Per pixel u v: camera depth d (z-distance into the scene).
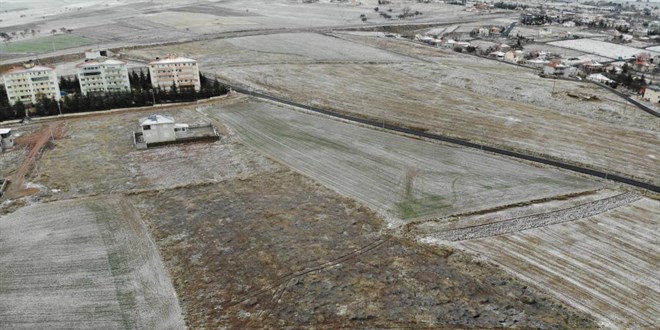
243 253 50.78
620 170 70.94
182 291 45.16
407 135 87.56
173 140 84.94
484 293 43.81
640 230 54.28
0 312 42.97
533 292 43.94
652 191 64.00
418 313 41.22
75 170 74.19
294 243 52.41
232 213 59.56
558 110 104.00
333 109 104.81
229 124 95.69
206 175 71.62
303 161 76.19
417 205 60.84
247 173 72.00
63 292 45.50
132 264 49.59
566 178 68.44
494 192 64.19
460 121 95.44
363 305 42.34
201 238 53.97
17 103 101.38
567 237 53.06
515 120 96.12
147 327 40.72
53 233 55.97
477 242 52.38
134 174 72.56
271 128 92.81
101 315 42.31
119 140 87.62
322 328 39.75
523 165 73.25
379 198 62.97
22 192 67.00
